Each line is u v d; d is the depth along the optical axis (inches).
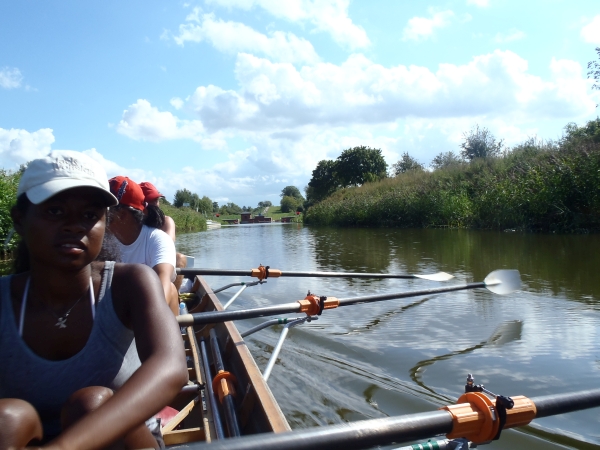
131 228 157.2
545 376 149.7
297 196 4931.1
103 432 53.1
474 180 806.5
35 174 63.5
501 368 158.1
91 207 66.2
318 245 597.9
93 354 69.2
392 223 892.6
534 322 204.7
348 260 424.2
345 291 299.0
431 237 582.6
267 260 466.0
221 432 104.7
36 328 68.0
